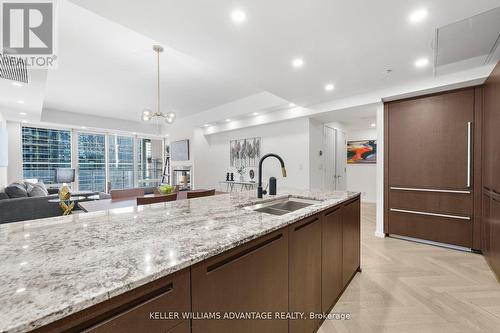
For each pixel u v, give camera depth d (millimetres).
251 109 4566
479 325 1543
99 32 2330
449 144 2844
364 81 2904
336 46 2072
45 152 5840
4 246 832
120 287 552
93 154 6617
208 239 889
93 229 1044
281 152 4852
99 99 4723
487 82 2396
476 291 1944
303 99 3674
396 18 1682
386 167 3332
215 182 6418
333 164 5590
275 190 2125
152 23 1705
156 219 1226
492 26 1759
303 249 1330
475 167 2686
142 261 691
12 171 5230
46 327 468
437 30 1831
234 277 887
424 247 2939
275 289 1100
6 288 542
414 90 2891
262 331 1021
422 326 1541
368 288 2000
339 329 1515
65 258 720
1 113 4363
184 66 3160
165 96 4535
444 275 2221
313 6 1554
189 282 730
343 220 1929
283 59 2311
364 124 5723
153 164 7941
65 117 5664
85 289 538
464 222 2775
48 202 3633
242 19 1680
